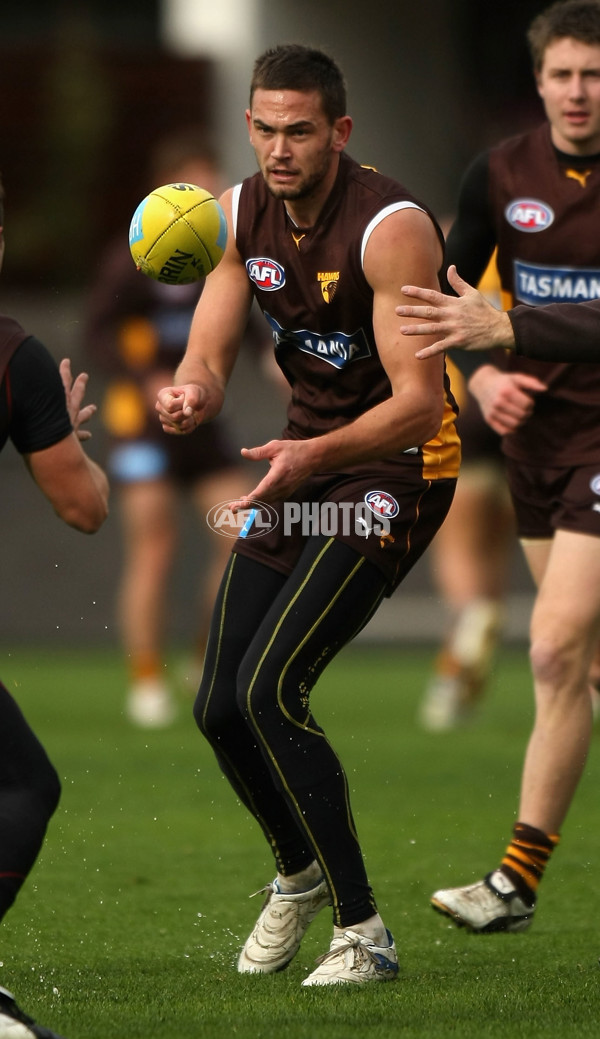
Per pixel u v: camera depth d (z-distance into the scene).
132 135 63.94
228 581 14.79
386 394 14.70
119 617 47.09
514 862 16.34
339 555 14.16
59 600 47.22
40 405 11.70
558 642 16.42
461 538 32.72
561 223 17.75
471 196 18.25
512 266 18.19
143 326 32.69
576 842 21.20
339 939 13.88
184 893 17.86
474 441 32.44
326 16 62.06
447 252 18.50
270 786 14.65
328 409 14.91
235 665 14.53
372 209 14.01
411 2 62.38
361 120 62.53
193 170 31.47
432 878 18.83
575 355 13.81
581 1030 11.82
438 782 25.73
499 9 63.06
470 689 32.59
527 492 18.05
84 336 33.44
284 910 14.60
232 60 63.38
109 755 28.39
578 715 16.48
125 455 32.94
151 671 33.00
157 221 14.13
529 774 16.53
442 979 13.90
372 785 25.47
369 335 14.43
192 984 13.65
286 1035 11.56
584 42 17.16
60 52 64.50
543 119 63.28
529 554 18.36
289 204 14.22
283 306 14.61
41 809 11.38
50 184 63.38
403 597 49.94
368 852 20.33
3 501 47.09
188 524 45.94
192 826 22.17
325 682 40.34
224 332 14.94
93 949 15.17
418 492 14.45
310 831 13.81
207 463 33.19
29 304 60.06
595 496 16.92
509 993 13.19
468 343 13.56
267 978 14.04
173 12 67.56
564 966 14.55
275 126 13.73
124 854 20.17
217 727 14.52
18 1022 10.67
